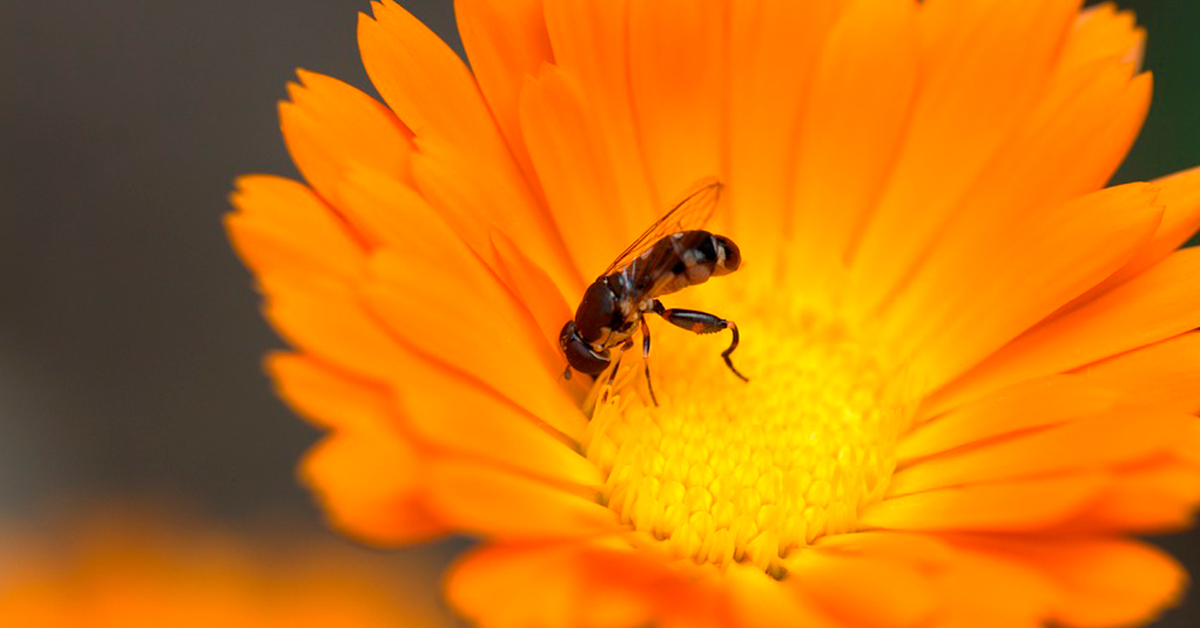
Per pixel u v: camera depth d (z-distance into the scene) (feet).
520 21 0.45
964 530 0.42
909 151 0.46
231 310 0.59
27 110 0.60
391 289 0.41
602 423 0.44
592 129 0.45
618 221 0.46
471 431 0.41
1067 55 0.45
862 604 0.41
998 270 0.45
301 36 0.61
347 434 0.40
